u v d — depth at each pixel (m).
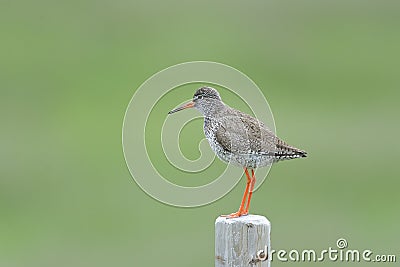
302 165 23.39
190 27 38.44
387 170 23.00
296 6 40.53
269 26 38.38
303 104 28.92
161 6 41.03
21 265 18.72
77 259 18.97
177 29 38.31
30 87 31.95
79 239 20.11
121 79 32.84
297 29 37.81
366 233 19.14
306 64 33.81
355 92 30.62
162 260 18.55
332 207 20.73
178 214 21.03
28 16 39.28
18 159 25.19
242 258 8.99
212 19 39.38
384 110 28.20
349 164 23.55
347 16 39.53
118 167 24.56
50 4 40.69
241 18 39.28
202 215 20.58
